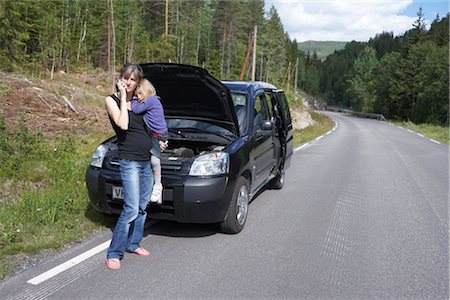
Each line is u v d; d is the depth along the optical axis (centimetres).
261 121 687
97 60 5503
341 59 16650
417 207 755
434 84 5728
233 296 387
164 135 437
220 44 6725
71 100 1938
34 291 374
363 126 3822
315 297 394
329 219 654
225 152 530
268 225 609
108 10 4538
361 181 984
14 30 3278
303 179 983
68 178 725
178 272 433
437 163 1354
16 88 1753
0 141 836
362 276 446
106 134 1409
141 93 420
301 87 14400
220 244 520
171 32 5894
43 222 539
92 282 400
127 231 438
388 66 7456
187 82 565
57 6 4856
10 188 689
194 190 488
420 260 498
